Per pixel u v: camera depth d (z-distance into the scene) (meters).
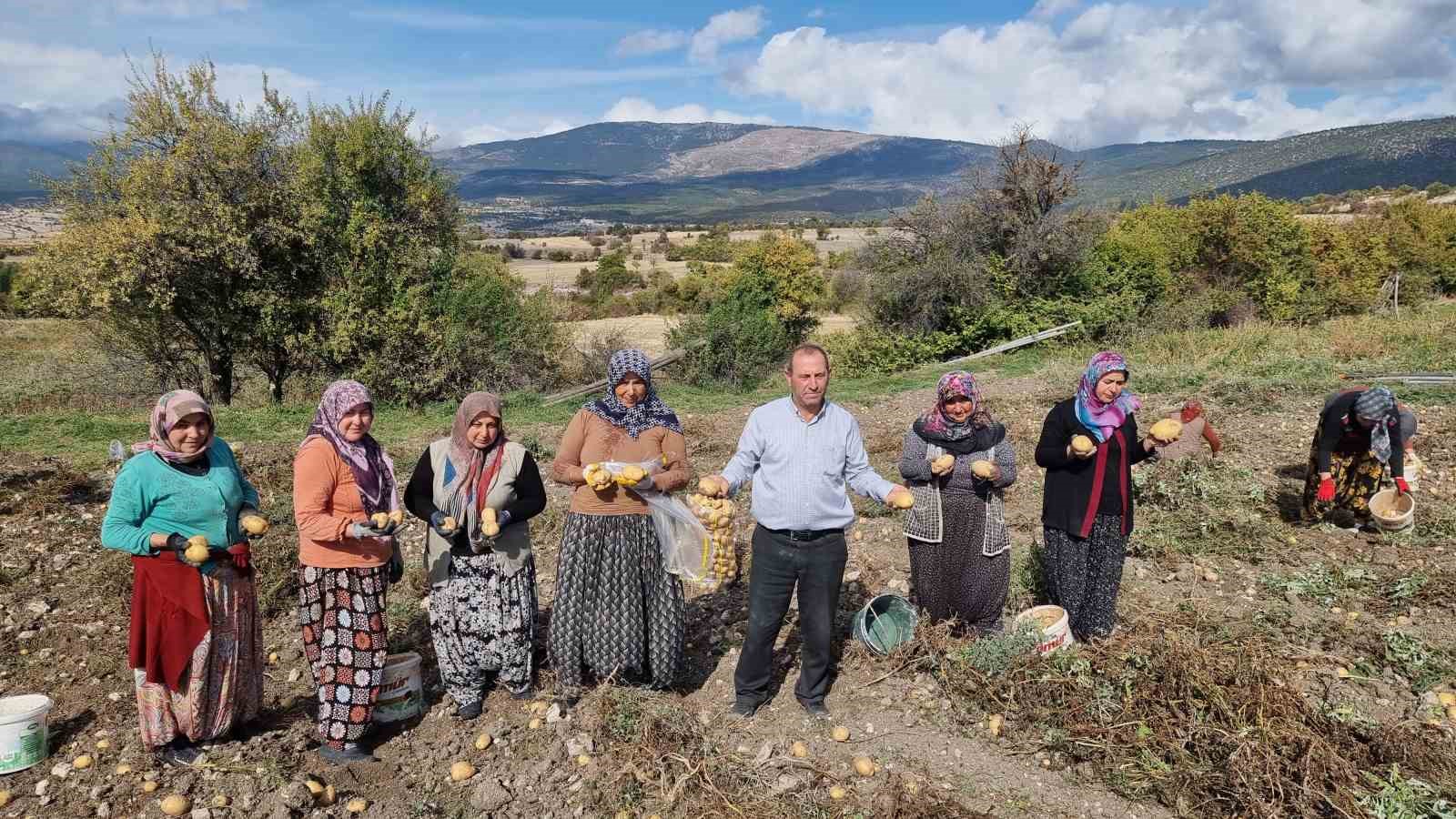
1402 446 7.09
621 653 4.64
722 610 6.07
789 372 4.34
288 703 4.91
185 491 3.99
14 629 5.86
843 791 3.97
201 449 4.03
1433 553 6.62
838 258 69.00
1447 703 4.53
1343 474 7.29
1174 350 18.67
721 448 11.55
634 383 4.58
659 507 4.64
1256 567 6.57
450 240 18.94
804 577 4.44
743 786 4.00
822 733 4.50
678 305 52.03
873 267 24.22
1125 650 4.86
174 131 16.77
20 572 6.79
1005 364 19.41
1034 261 22.84
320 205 17.22
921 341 23.06
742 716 4.65
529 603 4.73
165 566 3.99
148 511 3.98
